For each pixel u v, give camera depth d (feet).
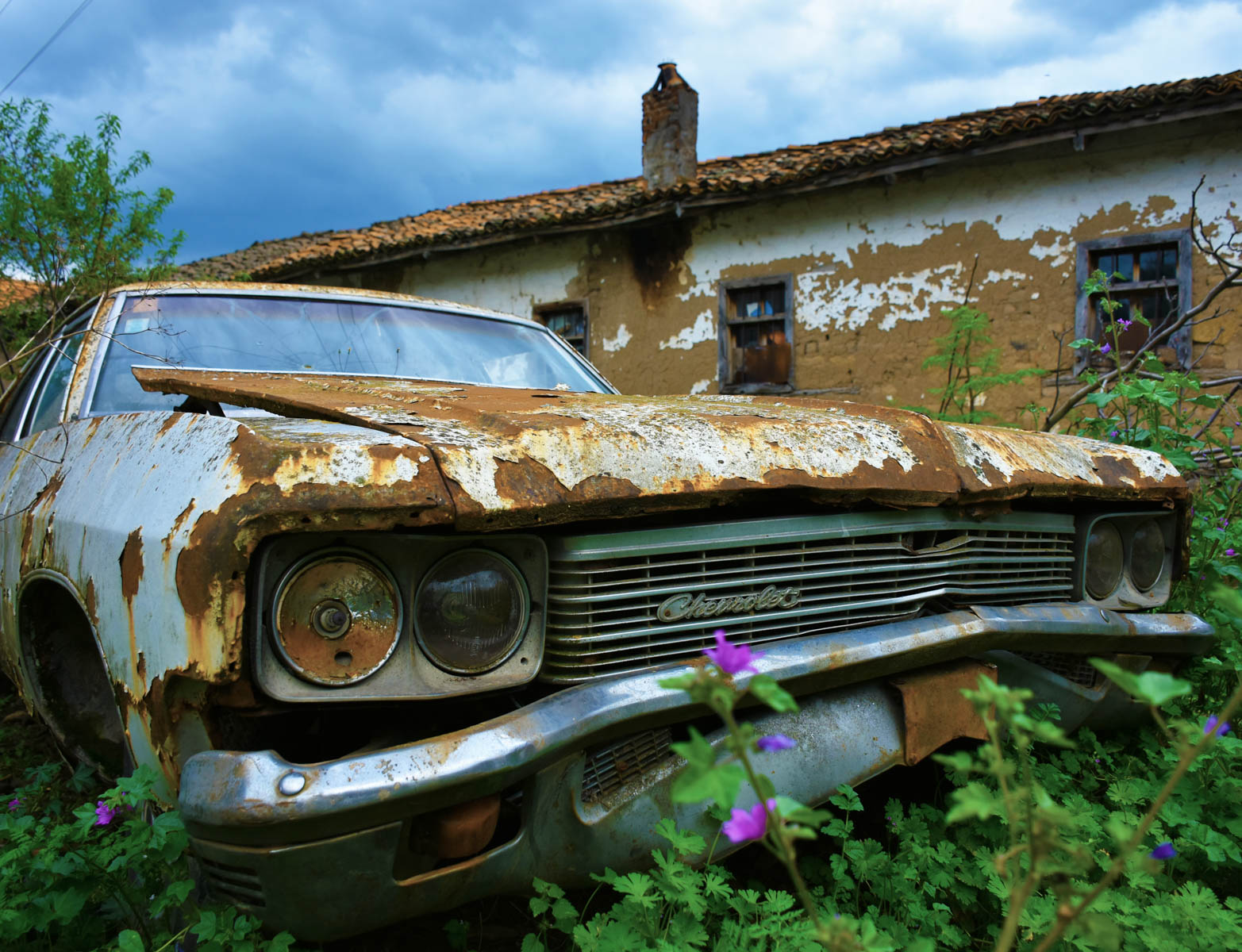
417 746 4.02
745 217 32.94
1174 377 10.42
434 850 4.16
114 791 4.51
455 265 39.86
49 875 4.83
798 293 31.99
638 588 4.97
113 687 4.81
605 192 40.50
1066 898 2.80
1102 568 7.33
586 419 5.10
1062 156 27.20
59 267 24.32
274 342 8.41
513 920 5.72
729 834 2.78
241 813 3.72
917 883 5.61
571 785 4.58
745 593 5.27
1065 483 6.70
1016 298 27.99
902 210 29.91
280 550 3.99
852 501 5.62
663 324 34.78
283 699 3.95
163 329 8.10
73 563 5.39
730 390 33.73
